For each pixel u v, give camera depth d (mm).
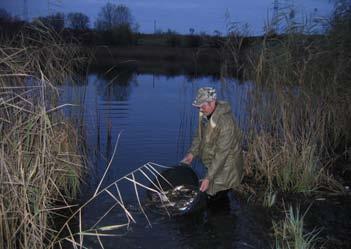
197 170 7789
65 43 7246
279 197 6660
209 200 6418
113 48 21922
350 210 6188
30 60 5777
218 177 6223
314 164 7266
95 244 5059
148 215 5848
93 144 8914
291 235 5254
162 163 7996
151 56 23938
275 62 7930
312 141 7641
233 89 8812
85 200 6340
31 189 4781
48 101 6512
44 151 4754
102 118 11469
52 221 5469
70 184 6543
